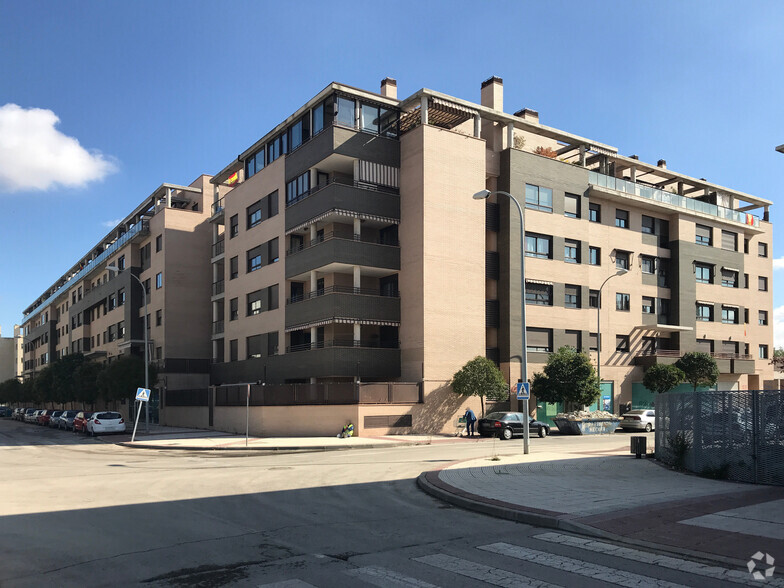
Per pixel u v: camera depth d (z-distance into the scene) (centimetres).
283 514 1067
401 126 3591
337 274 3472
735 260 4981
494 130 3784
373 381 3362
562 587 636
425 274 3238
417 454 2200
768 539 812
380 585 649
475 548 812
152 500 1227
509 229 3622
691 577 666
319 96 3406
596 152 4256
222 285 4519
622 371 4219
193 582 665
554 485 1320
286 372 3531
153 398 4694
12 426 5703
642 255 4459
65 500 1241
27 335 10288
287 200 3691
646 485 1309
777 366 6331
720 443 1427
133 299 5238
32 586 654
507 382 3531
